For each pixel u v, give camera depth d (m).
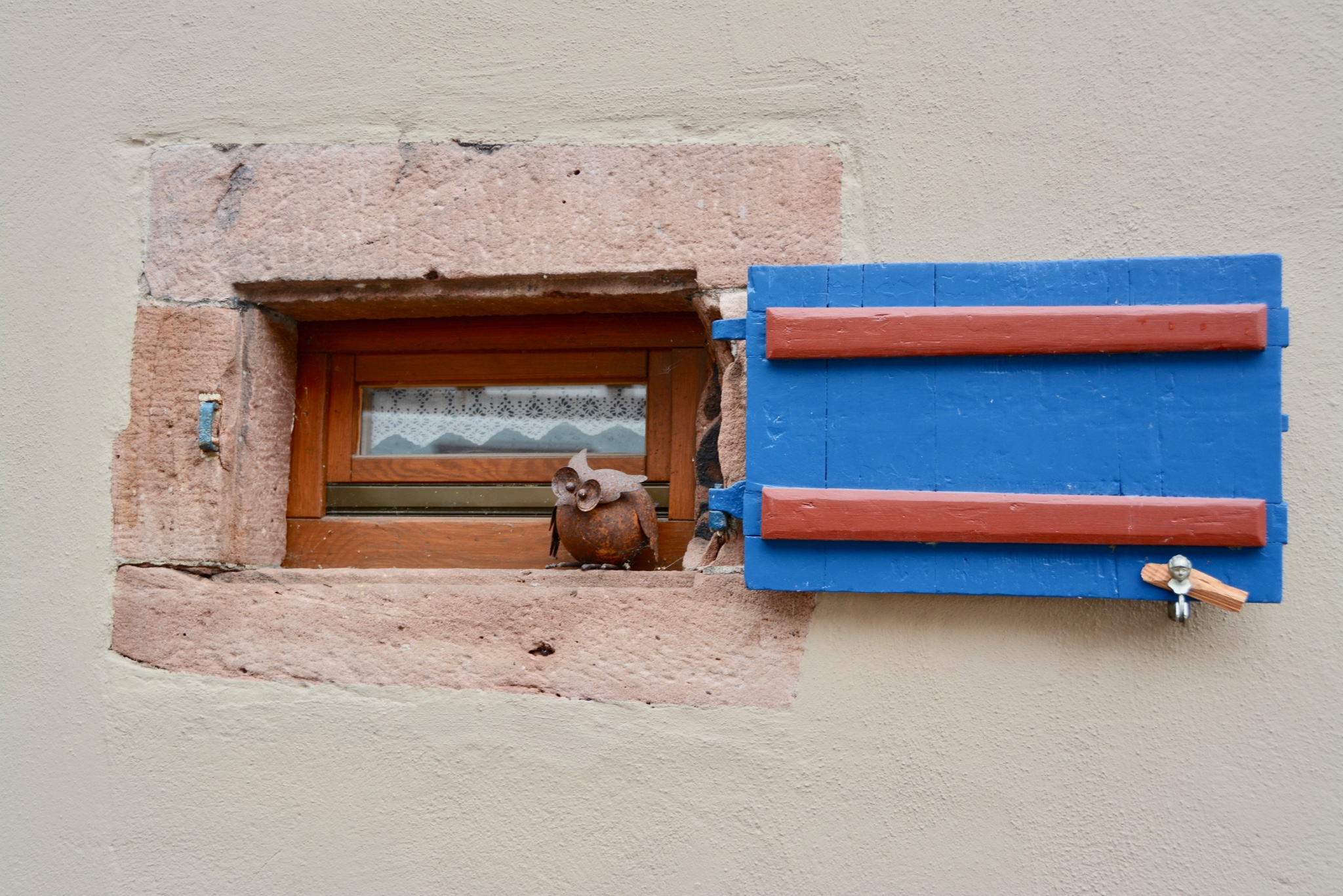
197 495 1.92
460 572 1.89
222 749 1.85
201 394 1.93
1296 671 1.66
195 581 1.90
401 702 1.83
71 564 1.92
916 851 1.69
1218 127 1.76
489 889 1.77
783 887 1.71
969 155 1.81
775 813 1.72
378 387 2.14
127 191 1.99
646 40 1.90
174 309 1.95
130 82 2.02
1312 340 1.70
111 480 1.93
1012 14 1.83
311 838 1.81
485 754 1.79
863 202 1.82
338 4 1.98
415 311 2.05
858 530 1.62
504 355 2.09
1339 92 1.74
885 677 1.73
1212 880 1.63
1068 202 1.78
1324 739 1.64
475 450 2.13
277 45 1.99
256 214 1.96
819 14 1.87
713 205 1.85
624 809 1.75
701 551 1.87
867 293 1.68
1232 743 1.66
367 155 1.95
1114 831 1.66
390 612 1.86
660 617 1.79
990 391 1.65
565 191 1.89
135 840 1.85
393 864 1.79
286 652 1.86
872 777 1.71
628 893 1.74
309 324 2.13
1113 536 1.58
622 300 1.95
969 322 1.63
